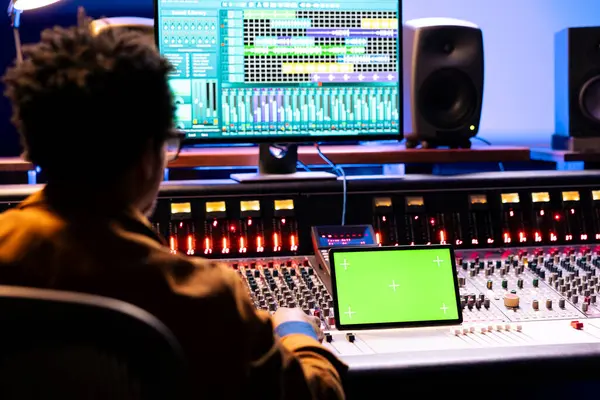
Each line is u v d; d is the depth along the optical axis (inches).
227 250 94.0
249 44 95.6
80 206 44.3
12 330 35.8
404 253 79.3
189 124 95.1
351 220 97.0
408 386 103.0
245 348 44.2
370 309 76.6
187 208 93.9
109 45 45.0
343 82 97.8
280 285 84.3
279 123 97.0
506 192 100.0
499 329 75.6
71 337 36.3
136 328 36.5
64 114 42.8
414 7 121.0
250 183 95.4
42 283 41.6
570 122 108.2
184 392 38.4
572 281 84.4
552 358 69.6
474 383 104.3
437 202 98.7
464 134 105.7
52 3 99.0
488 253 97.3
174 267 43.7
